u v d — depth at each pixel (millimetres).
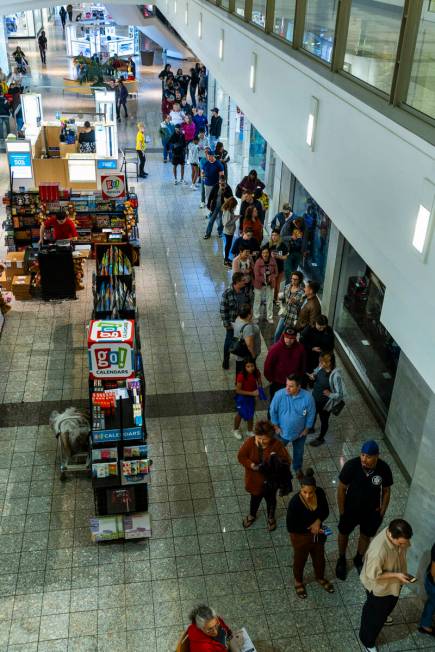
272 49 6945
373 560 4773
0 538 6137
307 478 5074
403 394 6922
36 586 5680
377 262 4336
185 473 6973
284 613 5500
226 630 4586
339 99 4887
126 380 6262
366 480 5355
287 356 7117
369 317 8273
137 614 5457
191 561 5961
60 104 23297
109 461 5781
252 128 14859
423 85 3803
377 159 4219
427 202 3529
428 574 5078
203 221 13859
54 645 5195
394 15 4082
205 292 10820
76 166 12641
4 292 10680
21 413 7781
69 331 9555
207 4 11430
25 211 11695
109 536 6059
